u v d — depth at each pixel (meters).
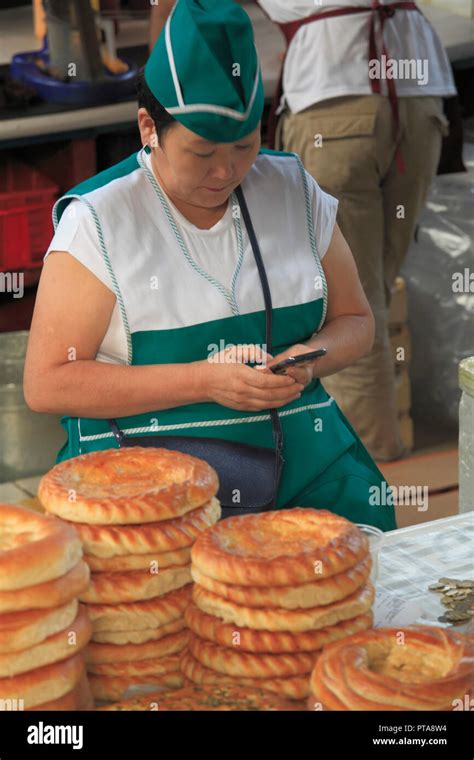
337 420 2.12
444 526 1.78
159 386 1.88
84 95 3.62
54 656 1.14
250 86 1.69
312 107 3.74
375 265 3.96
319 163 3.78
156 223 1.92
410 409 4.76
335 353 2.04
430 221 4.46
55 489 1.34
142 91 1.78
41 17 4.28
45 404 1.93
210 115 1.67
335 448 2.05
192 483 1.35
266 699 1.18
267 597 1.22
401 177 3.89
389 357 4.17
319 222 2.06
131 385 1.88
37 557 1.13
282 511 1.36
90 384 1.89
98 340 1.94
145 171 1.93
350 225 3.85
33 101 3.62
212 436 1.94
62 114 3.57
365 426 4.23
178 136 1.73
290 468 1.98
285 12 3.70
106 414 1.92
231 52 1.66
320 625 1.22
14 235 3.80
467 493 2.17
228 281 1.94
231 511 1.89
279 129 3.92
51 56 3.67
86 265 1.88
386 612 1.42
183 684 1.28
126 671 1.27
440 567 1.63
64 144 3.73
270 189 2.01
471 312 4.45
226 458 1.92
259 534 1.32
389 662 1.20
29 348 1.95
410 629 1.23
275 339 2.00
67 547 1.16
